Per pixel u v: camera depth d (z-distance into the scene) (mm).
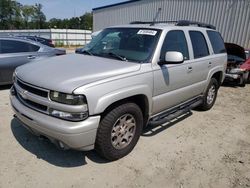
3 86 7070
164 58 3912
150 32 4055
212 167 3547
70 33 38438
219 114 5832
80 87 2838
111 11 23953
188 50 4621
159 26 4234
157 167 3439
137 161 3539
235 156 3893
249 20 15117
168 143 4125
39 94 3037
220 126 5070
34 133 3287
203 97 5602
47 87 2924
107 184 3035
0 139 3906
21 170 3174
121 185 3035
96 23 26078
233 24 15836
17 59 6688
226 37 16281
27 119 3139
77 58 3857
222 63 5934
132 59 3754
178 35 4402
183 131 4660
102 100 2955
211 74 5461
